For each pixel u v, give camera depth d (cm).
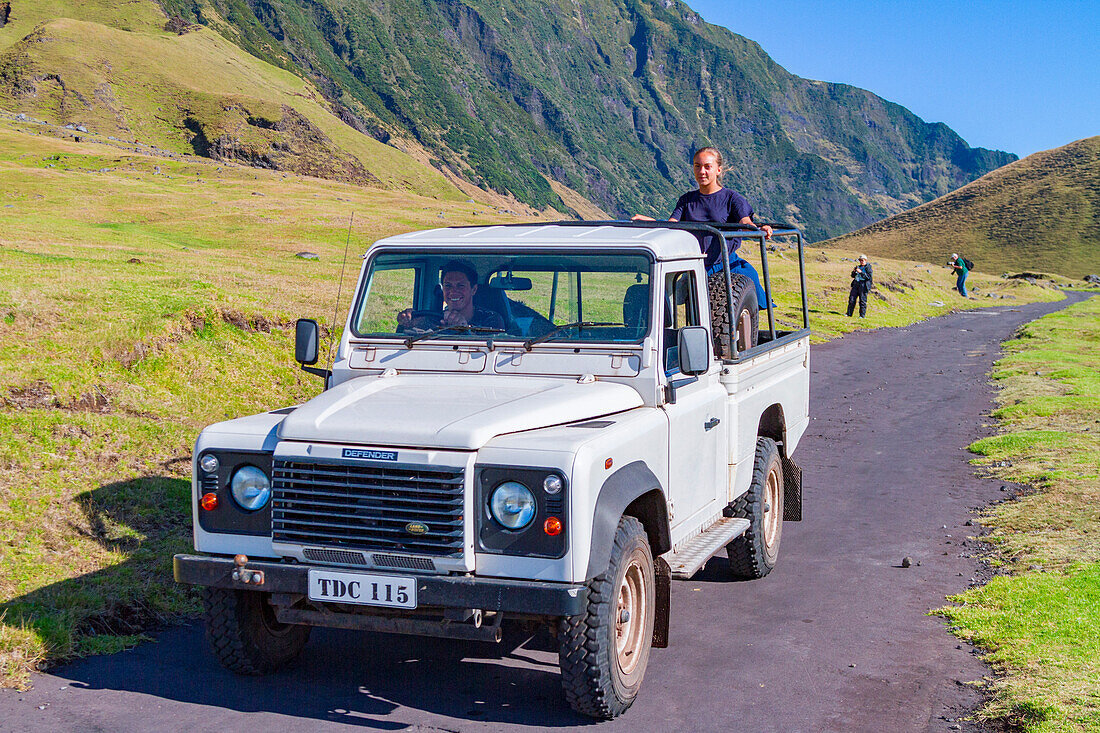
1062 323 3806
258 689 527
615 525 462
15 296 1213
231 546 493
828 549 832
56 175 8606
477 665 568
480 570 452
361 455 459
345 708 502
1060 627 600
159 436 957
